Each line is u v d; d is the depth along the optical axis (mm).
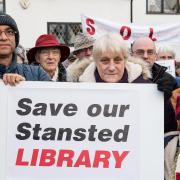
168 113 2311
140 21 11883
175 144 2260
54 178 2191
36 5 11484
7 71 2447
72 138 2201
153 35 4996
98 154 2197
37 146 2197
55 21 11586
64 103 2205
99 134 2201
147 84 2199
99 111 2205
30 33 11492
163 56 4172
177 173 2195
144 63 2375
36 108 2203
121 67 2256
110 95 2205
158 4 12000
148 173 2193
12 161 2191
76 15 11641
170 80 2215
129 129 2203
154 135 2199
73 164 2193
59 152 2197
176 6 12078
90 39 3410
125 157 2197
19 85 2195
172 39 5066
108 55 2234
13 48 2451
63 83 2201
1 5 11398
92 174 2193
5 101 2195
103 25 4934
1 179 2189
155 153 2197
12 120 2197
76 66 2477
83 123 2203
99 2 11688
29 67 2506
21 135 2197
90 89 2203
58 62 3219
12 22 2434
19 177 2189
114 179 2191
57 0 11555
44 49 3158
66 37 11633
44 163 2191
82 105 2205
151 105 2201
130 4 11766
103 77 2268
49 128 2201
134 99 2203
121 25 4934
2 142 2191
